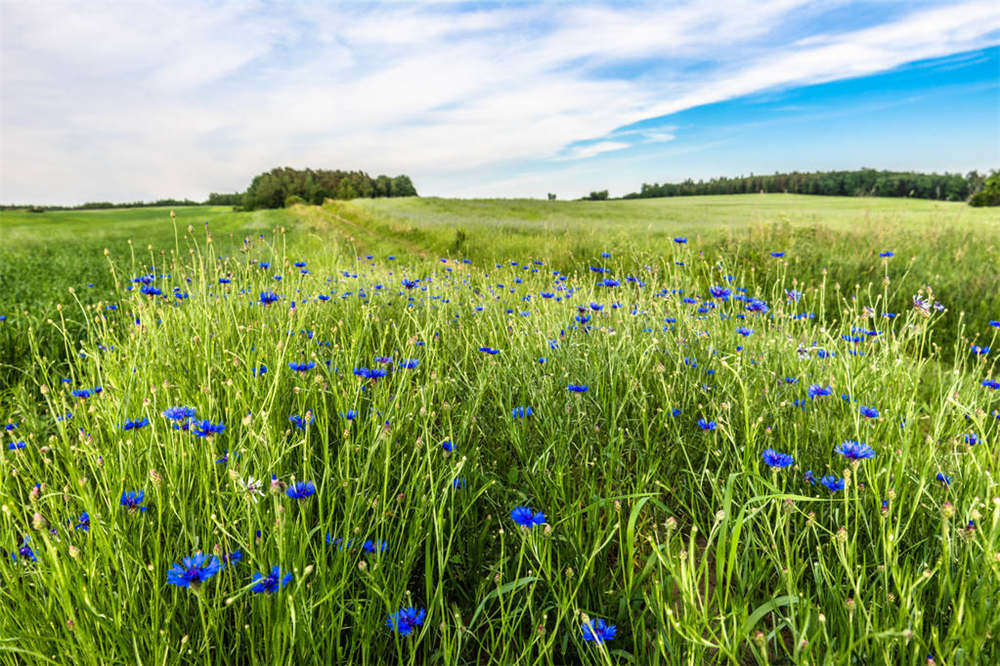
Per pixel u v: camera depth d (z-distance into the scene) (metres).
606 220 28.58
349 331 3.73
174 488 1.74
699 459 2.41
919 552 1.80
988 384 2.57
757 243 9.79
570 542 1.77
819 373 2.90
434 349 2.96
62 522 1.71
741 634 1.30
